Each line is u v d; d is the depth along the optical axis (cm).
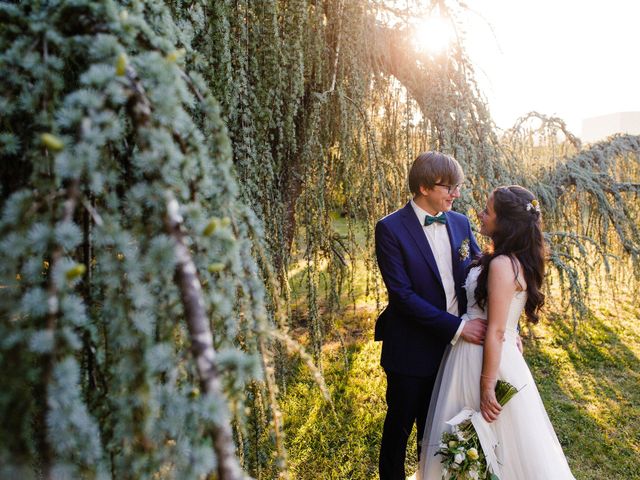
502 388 184
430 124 326
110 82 67
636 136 504
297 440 292
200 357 62
